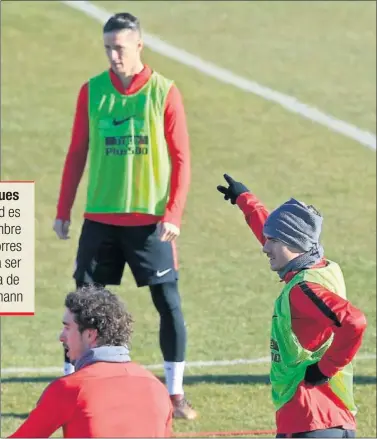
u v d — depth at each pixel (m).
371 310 43.78
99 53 78.62
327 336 22.50
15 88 72.62
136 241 33.00
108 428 19.38
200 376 36.44
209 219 54.78
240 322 42.38
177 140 32.94
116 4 88.88
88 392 19.50
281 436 22.61
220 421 32.38
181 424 32.19
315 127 68.56
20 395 34.34
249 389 35.16
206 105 71.44
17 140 64.88
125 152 32.94
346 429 22.67
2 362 37.97
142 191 32.97
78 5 87.38
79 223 54.34
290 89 74.56
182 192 32.66
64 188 34.16
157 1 90.19
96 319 19.94
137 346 39.81
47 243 51.91
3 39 80.00
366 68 78.50
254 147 65.19
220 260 49.75
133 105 32.91
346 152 64.88
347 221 55.00
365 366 37.31
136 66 32.94
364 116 70.56
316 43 82.69
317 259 23.19
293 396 22.55
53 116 68.62
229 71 77.25
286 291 22.59
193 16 87.25
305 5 89.94
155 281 33.00
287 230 23.02
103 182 33.19
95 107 33.16
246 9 88.94
